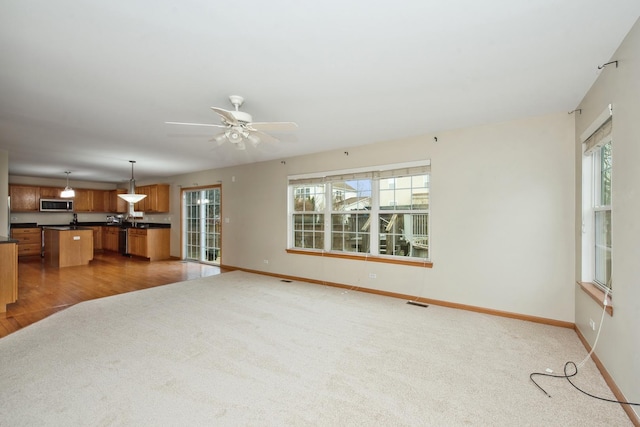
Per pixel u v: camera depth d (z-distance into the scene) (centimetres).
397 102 296
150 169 701
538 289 335
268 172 588
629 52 184
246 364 241
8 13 164
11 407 185
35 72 235
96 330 306
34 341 279
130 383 213
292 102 296
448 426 173
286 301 411
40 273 590
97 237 918
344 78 245
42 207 816
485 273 365
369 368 237
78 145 468
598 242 274
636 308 177
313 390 207
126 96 281
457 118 344
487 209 364
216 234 710
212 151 511
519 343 282
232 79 247
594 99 253
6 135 412
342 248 497
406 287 423
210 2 157
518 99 289
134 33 185
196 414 181
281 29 181
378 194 459
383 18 170
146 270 632
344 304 398
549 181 330
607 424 176
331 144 462
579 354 261
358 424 174
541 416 183
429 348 272
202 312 364
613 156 209
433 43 196
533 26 178
